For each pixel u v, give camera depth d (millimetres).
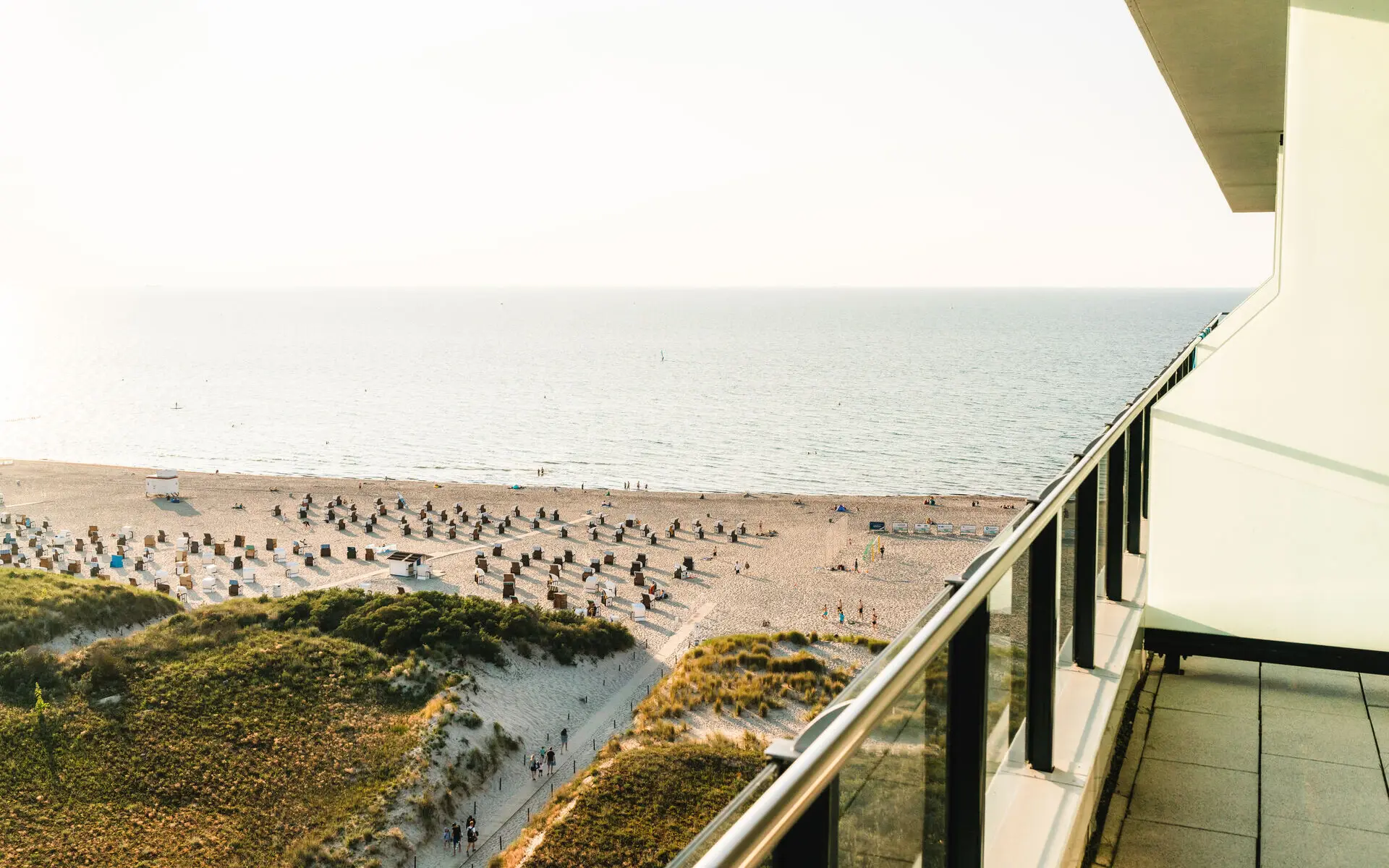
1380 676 4344
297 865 20141
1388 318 4270
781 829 896
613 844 17344
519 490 68250
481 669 29203
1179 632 4562
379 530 54406
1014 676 2342
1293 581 4457
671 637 35156
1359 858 2771
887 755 1403
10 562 45906
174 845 20547
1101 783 3059
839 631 35719
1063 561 3092
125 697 25906
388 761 23719
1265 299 7832
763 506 61500
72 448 95375
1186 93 6883
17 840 20281
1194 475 4574
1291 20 4277
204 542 49750
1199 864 2752
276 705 26078
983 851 1875
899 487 77312
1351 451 4359
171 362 187500
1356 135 4230
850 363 173500
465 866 20844
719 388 141625
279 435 104375
